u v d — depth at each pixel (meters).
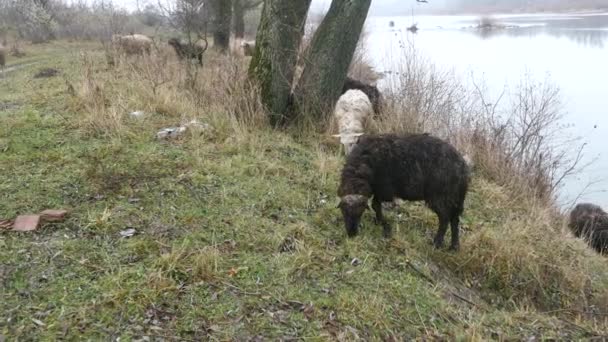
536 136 9.35
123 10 26.00
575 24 53.97
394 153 5.29
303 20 8.61
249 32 28.75
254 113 8.27
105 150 6.40
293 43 8.52
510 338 4.14
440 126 9.01
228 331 3.58
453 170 5.29
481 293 5.13
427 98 9.46
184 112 8.21
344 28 8.66
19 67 16.36
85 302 3.67
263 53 8.50
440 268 5.20
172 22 16.52
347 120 8.23
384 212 6.11
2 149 6.38
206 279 4.07
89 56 14.57
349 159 5.43
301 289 4.17
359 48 16.66
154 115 8.11
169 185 5.63
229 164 6.33
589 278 5.75
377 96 9.70
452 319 4.23
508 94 14.48
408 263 4.90
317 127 8.63
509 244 5.64
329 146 7.98
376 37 38.56
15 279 3.86
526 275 5.43
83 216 4.85
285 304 3.95
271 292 4.06
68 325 3.44
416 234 5.62
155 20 23.22
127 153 6.43
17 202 5.05
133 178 5.75
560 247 6.17
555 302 5.32
